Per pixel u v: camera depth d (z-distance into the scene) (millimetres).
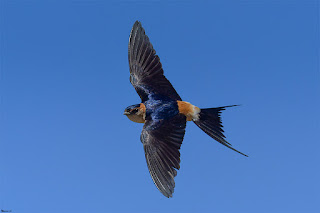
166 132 10641
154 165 10250
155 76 11805
